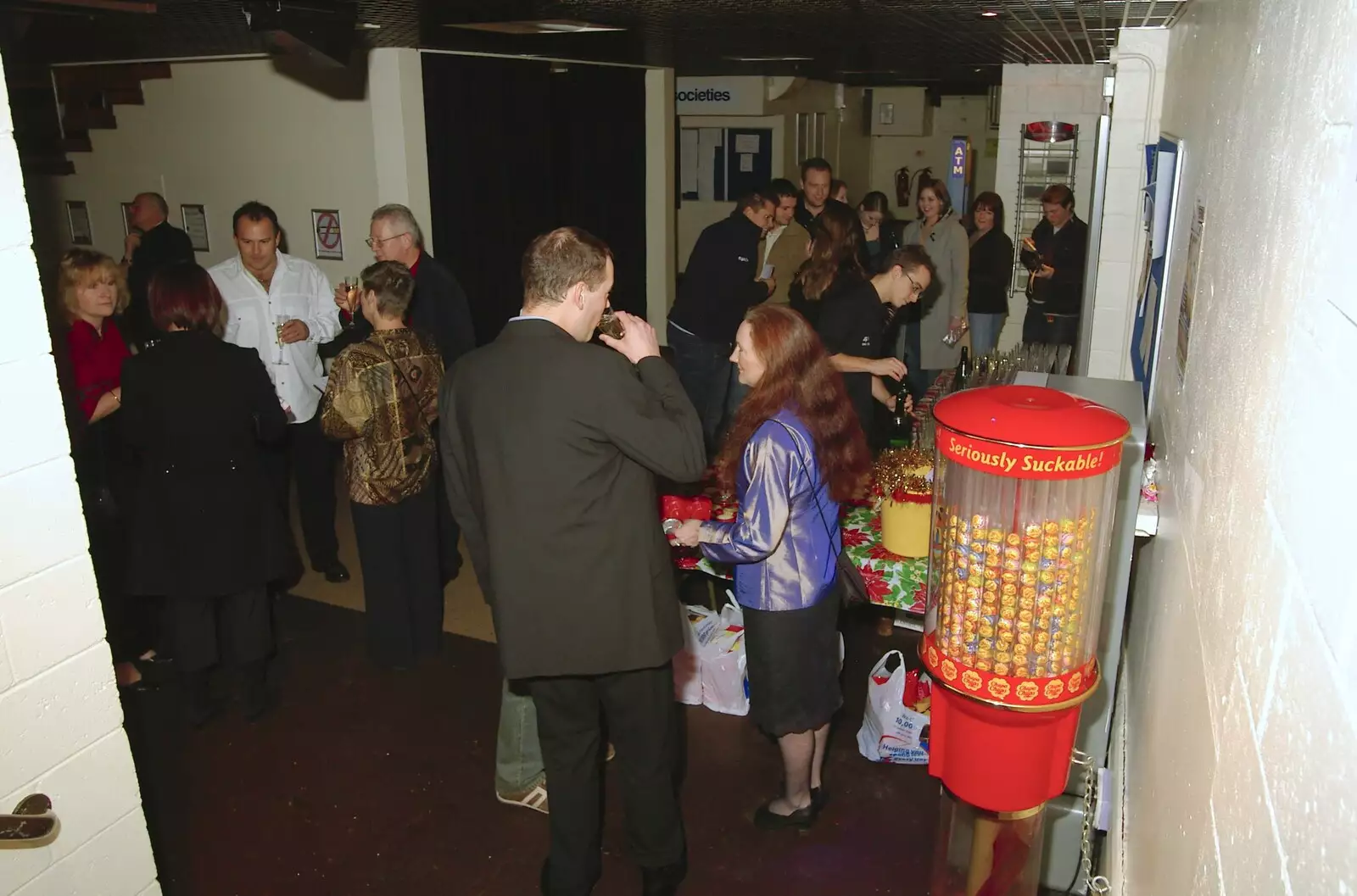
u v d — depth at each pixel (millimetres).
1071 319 5914
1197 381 1774
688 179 10227
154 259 5117
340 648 3910
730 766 3139
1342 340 732
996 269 6207
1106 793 2541
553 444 2123
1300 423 856
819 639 2586
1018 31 4160
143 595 3500
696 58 6703
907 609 2836
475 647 3900
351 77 5504
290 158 5852
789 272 5723
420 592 3719
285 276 4219
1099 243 3932
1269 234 1140
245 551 3221
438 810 2969
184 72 6004
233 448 3162
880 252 6652
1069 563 1661
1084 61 6117
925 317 5996
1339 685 653
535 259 2148
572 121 6844
